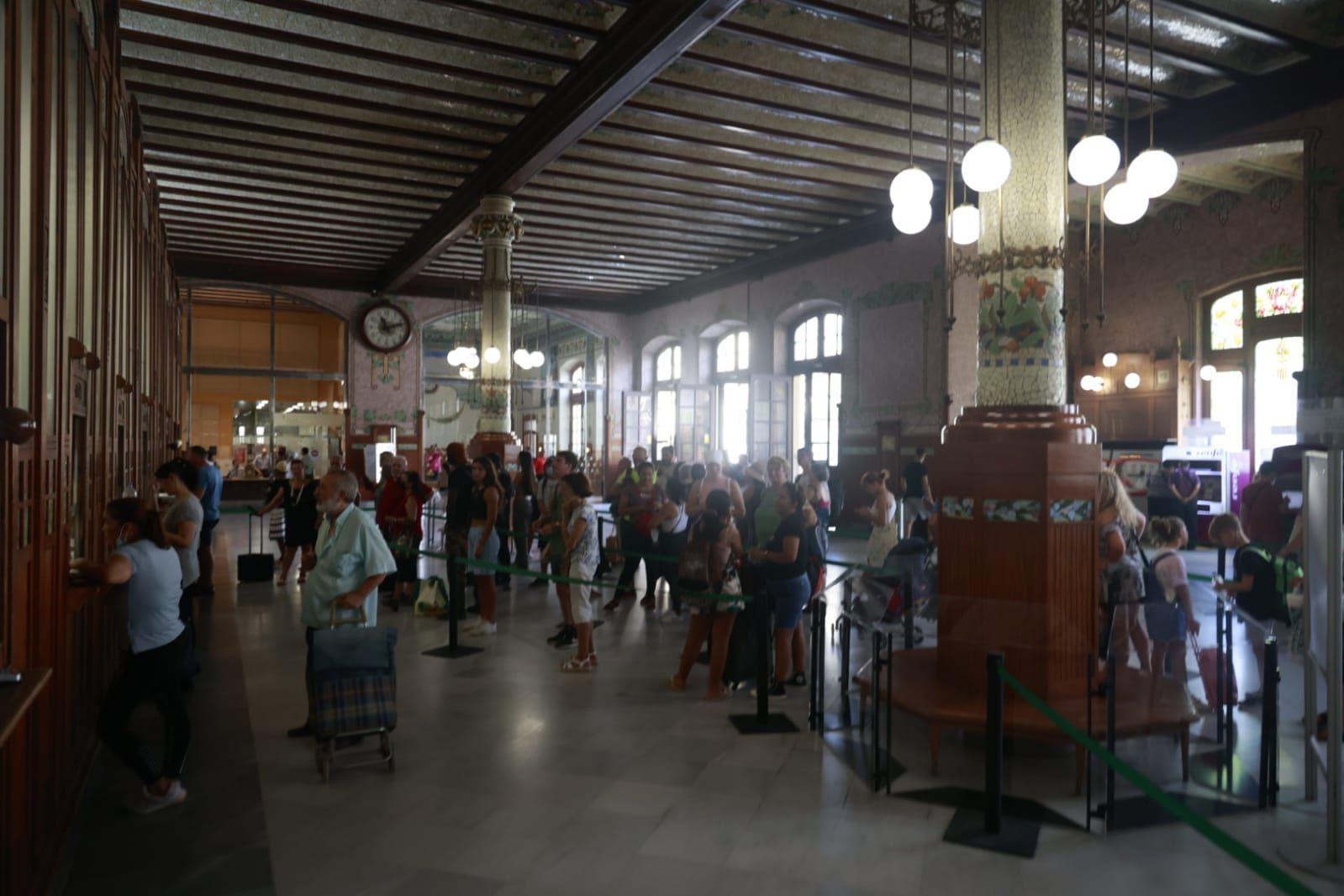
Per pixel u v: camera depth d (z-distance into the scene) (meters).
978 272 5.13
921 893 3.19
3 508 2.60
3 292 2.67
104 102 5.09
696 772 4.36
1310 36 8.26
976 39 5.35
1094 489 4.68
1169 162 5.14
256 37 8.63
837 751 4.64
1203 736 3.56
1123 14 7.79
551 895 3.17
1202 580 5.48
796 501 5.77
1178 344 15.09
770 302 17.70
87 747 4.37
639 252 17.34
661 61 7.90
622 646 6.97
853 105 10.07
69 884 3.22
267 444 24.70
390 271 18.48
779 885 3.24
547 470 9.99
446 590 8.12
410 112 10.15
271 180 12.48
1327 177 8.47
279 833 3.66
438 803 3.97
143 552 3.86
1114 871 3.32
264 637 7.17
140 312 7.58
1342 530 3.02
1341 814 3.04
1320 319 8.47
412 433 20.53
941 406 13.38
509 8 7.70
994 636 4.19
